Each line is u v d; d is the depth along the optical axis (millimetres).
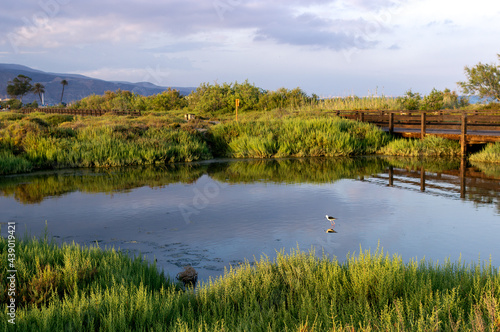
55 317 4758
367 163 20453
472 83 39156
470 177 16016
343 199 12492
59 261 6875
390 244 8172
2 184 15219
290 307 5047
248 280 5848
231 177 16594
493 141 20891
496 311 4285
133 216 10664
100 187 14602
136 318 4855
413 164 19891
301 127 25984
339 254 7629
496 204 11578
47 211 11211
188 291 5797
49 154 19547
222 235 9000
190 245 8391
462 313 4508
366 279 5434
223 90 56594
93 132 23453
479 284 5223
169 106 63719
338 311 4879
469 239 8430
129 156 20844
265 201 12258
